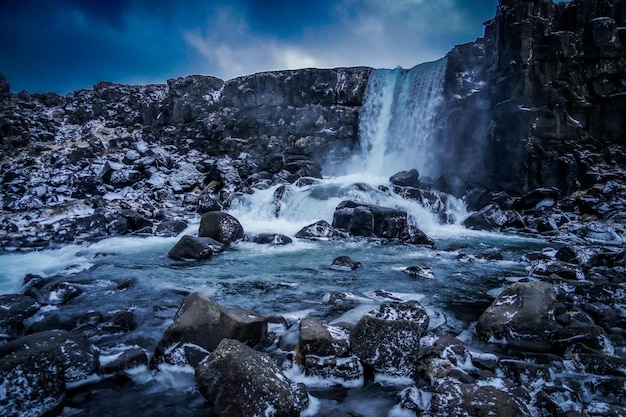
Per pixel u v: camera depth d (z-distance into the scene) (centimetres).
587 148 1439
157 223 1294
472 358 425
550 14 1426
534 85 1412
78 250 988
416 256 955
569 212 1355
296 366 414
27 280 721
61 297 617
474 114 1565
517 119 1403
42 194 1409
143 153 1858
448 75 1688
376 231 1155
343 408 358
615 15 1438
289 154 2036
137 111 2555
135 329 520
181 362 419
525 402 341
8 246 1004
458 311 600
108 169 1587
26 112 2341
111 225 1177
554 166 1412
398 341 405
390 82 1984
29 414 332
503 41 1446
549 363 420
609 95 1417
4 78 2475
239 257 922
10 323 518
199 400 370
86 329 510
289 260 899
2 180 1522
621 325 536
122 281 705
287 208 1387
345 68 2097
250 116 2166
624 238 1117
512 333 486
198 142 2167
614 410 325
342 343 416
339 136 2050
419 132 1805
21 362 337
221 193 1545
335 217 1223
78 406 360
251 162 1816
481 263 890
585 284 657
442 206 1429
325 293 667
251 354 362
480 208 1429
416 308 520
